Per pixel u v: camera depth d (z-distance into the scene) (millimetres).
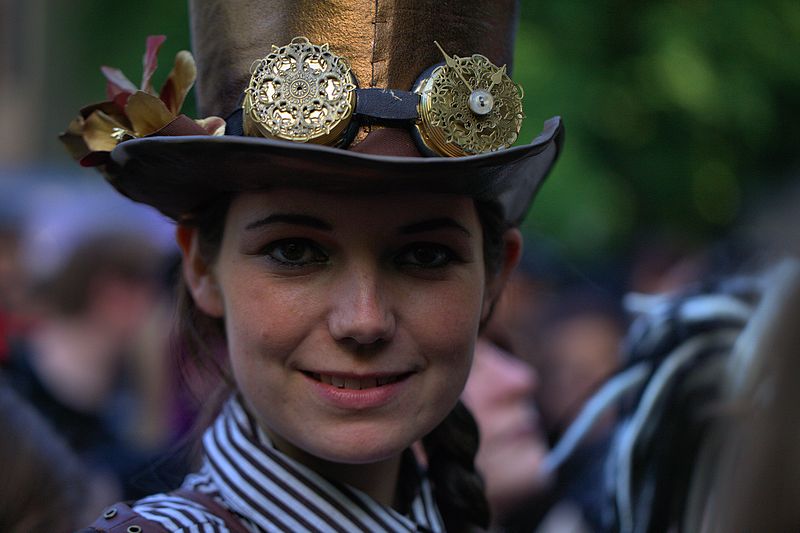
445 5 1999
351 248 1943
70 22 8336
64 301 3955
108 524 1952
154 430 3875
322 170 1835
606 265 5980
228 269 2053
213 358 2379
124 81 2180
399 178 1861
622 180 6652
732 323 2887
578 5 6242
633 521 2859
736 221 6367
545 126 2125
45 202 5180
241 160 1861
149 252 4102
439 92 1921
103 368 3930
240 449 2125
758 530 1559
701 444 2766
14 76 9828
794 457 1549
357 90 1919
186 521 1996
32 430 2311
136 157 1972
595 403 3232
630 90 6359
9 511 2199
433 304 2000
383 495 2240
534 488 3674
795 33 6602
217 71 2061
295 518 2084
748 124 6508
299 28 1961
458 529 2598
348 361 1952
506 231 2344
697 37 6402
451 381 2043
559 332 4641
